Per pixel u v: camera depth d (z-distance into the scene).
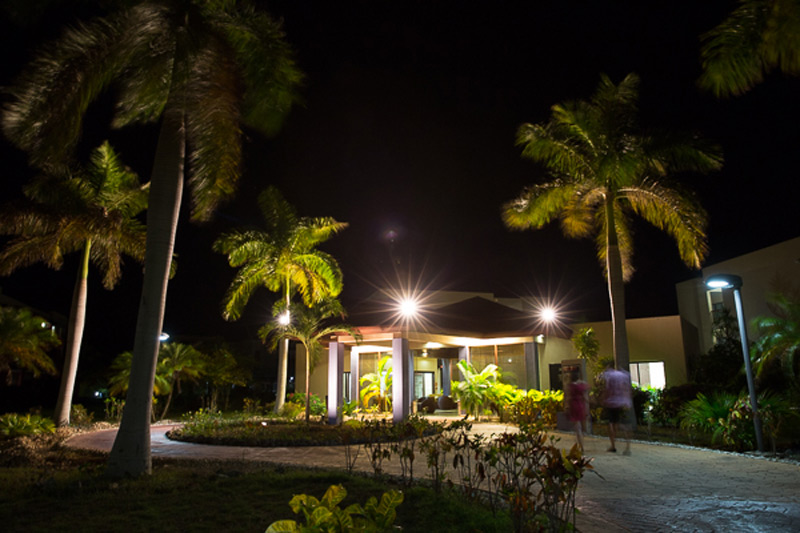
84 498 6.52
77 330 18.31
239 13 10.50
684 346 22.23
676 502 6.54
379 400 22.25
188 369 23.61
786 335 13.82
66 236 18.28
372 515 3.12
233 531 5.09
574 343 22.20
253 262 23.02
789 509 6.20
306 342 18.14
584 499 6.71
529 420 15.98
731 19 9.74
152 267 8.96
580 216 18.23
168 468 9.01
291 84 10.96
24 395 31.80
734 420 11.15
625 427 14.11
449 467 9.02
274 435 13.62
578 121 16.25
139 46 9.78
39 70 8.92
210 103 9.48
